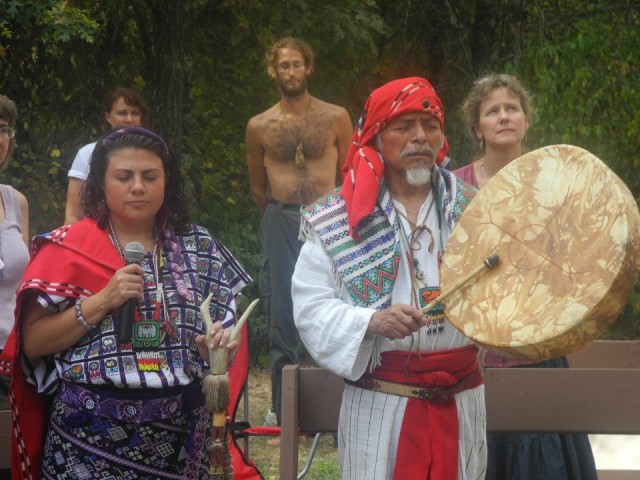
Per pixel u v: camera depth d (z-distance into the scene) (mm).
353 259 4102
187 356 4062
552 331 3666
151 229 4227
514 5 13180
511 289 3877
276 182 8320
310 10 13328
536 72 12914
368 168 4148
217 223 12227
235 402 4535
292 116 8359
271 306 8086
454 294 4004
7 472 4465
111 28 11977
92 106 11781
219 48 13195
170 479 4043
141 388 3969
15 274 5215
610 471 5559
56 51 11156
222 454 3986
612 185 3768
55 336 3953
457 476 4031
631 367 5586
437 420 3998
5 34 9828
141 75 12219
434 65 13844
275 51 8398
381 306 4051
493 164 5520
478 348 4148
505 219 4020
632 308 13352
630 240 3658
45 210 10828
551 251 3850
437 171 4281
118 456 3969
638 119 13391
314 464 7352
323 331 4008
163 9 11062
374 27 13375
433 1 13570
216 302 4242
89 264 4039
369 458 4043
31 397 4148
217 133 12984
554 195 3945
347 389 4172
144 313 4027
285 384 4379
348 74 14234
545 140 12805
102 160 4109
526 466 4945
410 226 4180
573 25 13477
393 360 4043
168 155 4191
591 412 4484
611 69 13281
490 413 4523
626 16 13562
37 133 11266
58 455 4012
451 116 13523
